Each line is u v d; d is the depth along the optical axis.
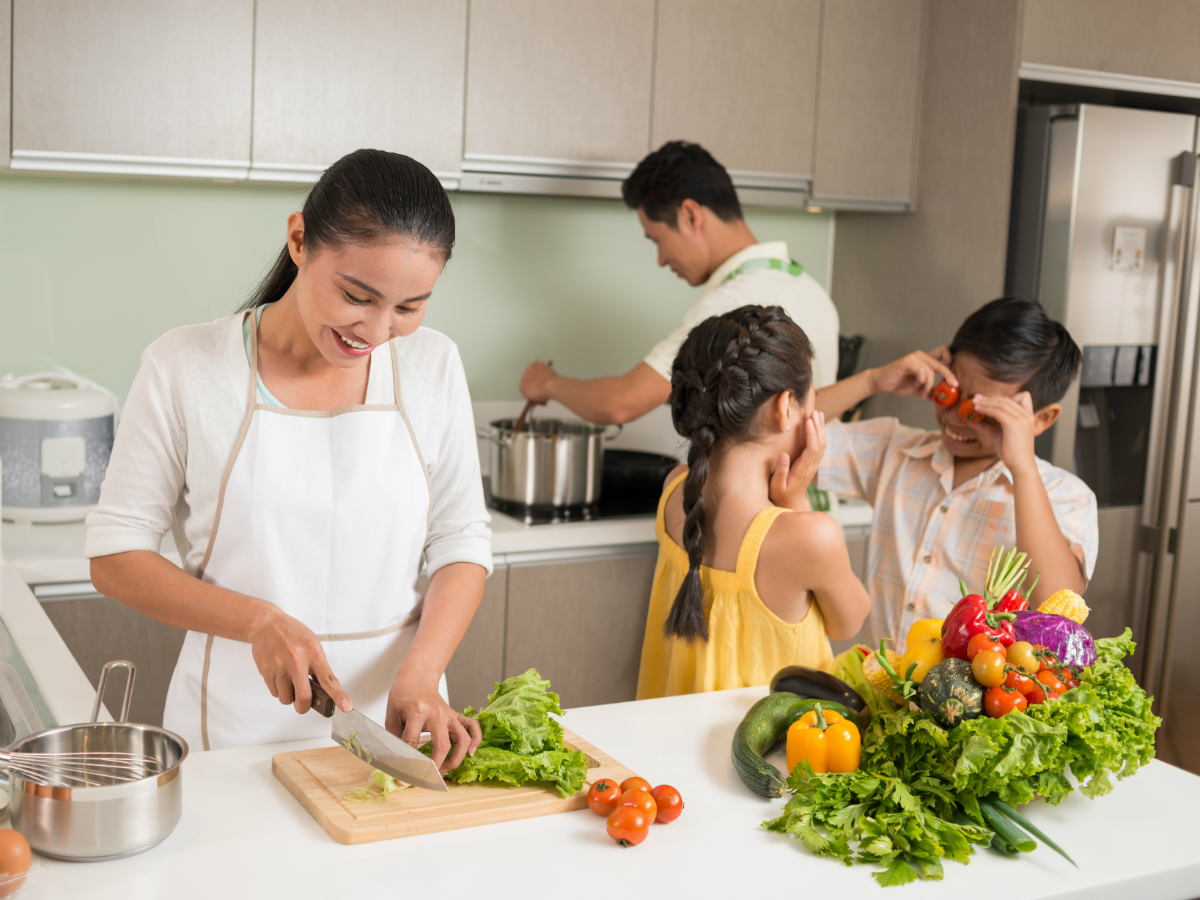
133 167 2.04
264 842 0.92
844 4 2.61
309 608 1.26
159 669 1.96
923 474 1.88
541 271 2.74
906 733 1.02
